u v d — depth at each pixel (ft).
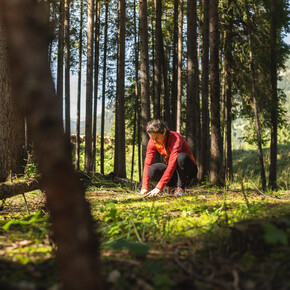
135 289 4.22
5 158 18.60
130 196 15.80
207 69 33.78
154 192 13.65
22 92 2.36
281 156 63.72
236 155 82.89
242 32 38.58
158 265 4.77
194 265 5.02
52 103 2.43
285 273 4.34
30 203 13.80
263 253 5.01
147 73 28.89
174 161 13.92
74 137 81.15
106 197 15.84
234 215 8.73
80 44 50.11
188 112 30.71
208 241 6.20
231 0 38.22
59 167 2.46
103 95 50.19
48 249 6.04
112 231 7.39
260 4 31.37
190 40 30.07
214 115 22.48
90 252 2.64
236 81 40.91
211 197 14.51
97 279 2.70
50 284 4.46
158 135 14.60
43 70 2.37
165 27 51.47
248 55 40.14
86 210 2.81
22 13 2.29
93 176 27.14
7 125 18.69
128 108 56.29
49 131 2.42
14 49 2.31
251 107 41.91
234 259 5.11
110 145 85.05
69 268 2.57
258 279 4.28
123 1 37.04
